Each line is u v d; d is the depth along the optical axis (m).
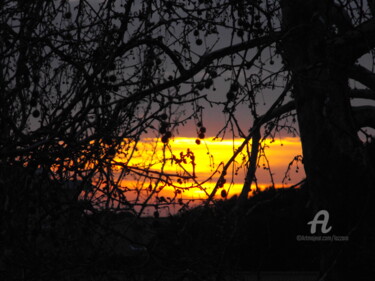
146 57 10.16
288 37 12.70
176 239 8.27
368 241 12.36
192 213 8.65
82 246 8.38
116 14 9.26
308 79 11.06
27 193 8.14
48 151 7.99
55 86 9.38
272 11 9.89
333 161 12.73
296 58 12.62
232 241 9.02
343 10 12.62
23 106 8.82
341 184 12.66
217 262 8.71
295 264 23.80
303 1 12.68
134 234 8.36
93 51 9.09
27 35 8.88
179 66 10.55
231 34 9.10
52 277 7.71
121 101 8.30
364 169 12.38
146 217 8.38
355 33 11.74
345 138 12.70
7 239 8.00
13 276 8.00
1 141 7.93
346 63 12.09
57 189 8.13
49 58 9.48
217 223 8.90
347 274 12.40
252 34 10.16
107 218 8.32
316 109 13.02
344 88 12.50
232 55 9.52
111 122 8.41
